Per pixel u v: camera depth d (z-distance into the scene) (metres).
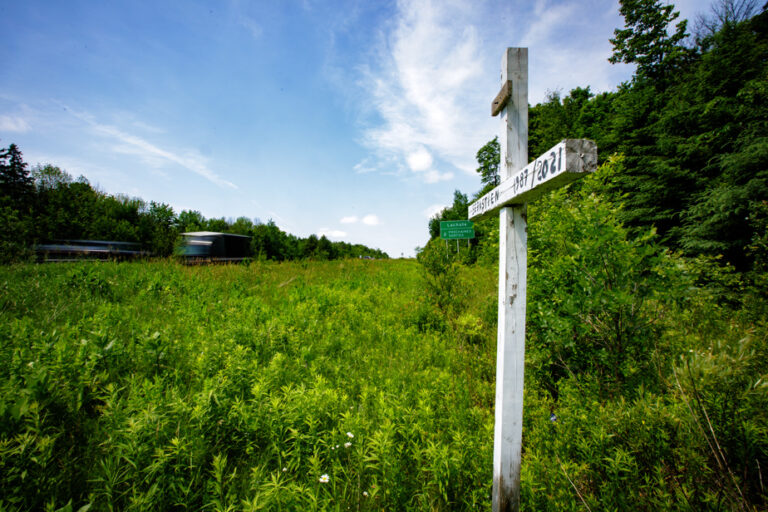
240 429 2.41
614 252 2.95
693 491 1.81
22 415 2.17
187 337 4.18
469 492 2.04
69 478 1.98
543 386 3.38
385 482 2.04
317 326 5.28
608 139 12.08
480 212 2.17
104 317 4.45
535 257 4.20
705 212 7.45
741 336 3.55
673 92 11.61
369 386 3.34
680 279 2.89
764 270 5.32
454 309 6.29
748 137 7.38
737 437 1.92
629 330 2.97
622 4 18.30
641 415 2.20
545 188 1.37
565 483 1.96
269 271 11.34
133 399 2.37
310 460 2.09
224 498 1.83
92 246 13.84
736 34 9.66
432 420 2.57
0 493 1.72
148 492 1.76
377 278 11.61
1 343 3.13
